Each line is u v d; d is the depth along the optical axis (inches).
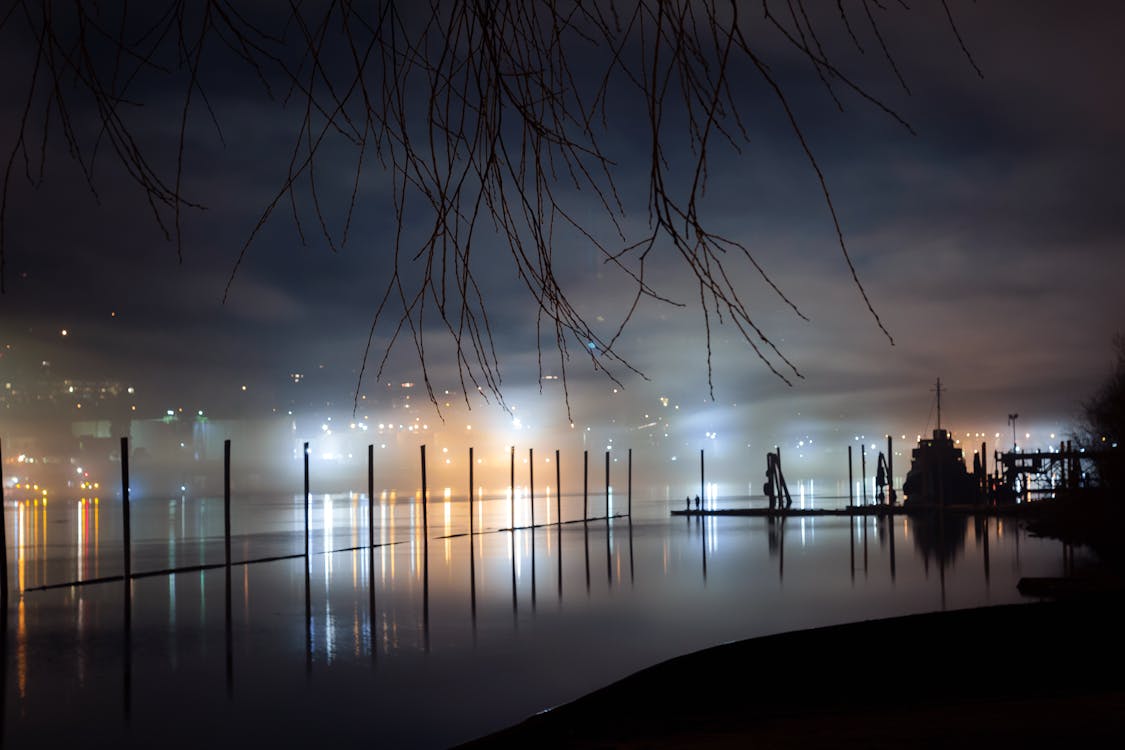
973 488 3846.0
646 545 2549.2
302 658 1151.6
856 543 2507.4
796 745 453.1
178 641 1266.0
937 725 456.1
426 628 1344.7
